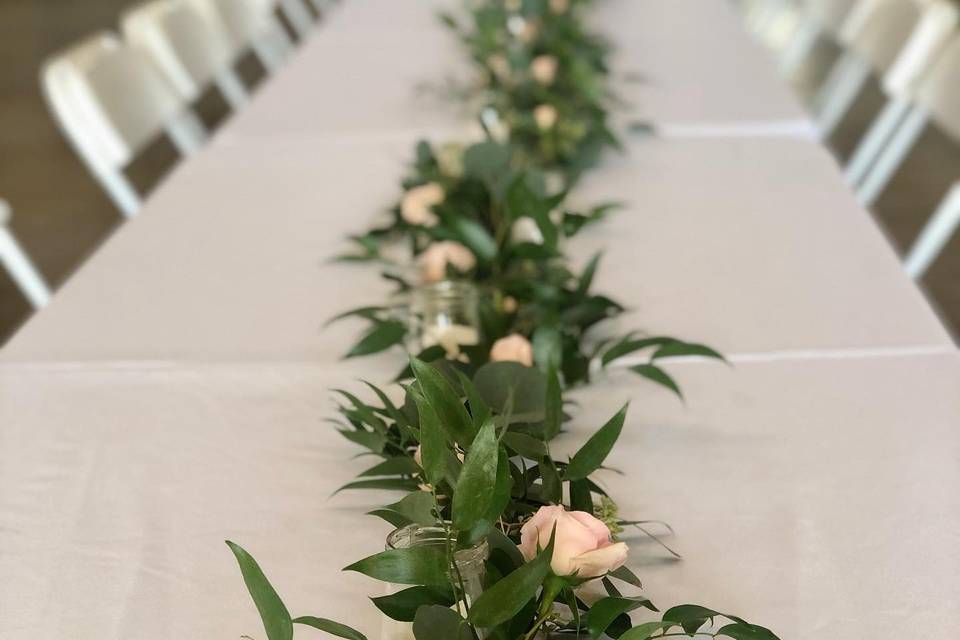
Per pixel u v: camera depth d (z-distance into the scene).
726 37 2.45
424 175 1.38
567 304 1.14
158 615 0.84
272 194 1.68
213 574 0.88
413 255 1.34
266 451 1.03
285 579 0.86
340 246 1.49
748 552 0.87
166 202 1.66
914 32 2.13
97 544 0.92
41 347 1.24
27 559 0.90
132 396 1.13
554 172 1.60
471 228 1.16
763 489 0.94
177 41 2.28
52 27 5.68
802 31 3.25
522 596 0.58
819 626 0.79
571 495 0.75
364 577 0.86
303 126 1.99
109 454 1.04
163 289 1.38
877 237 1.44
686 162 1.74
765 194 1.60
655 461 0.99
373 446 0.87
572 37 2.07
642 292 1.32
